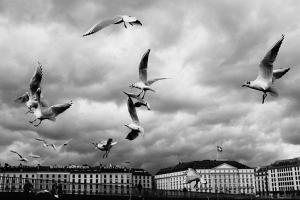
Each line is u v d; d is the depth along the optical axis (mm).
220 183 184125
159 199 59281
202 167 186750
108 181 167500
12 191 36094
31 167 159750
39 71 12789
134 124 11719
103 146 13617
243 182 184500
